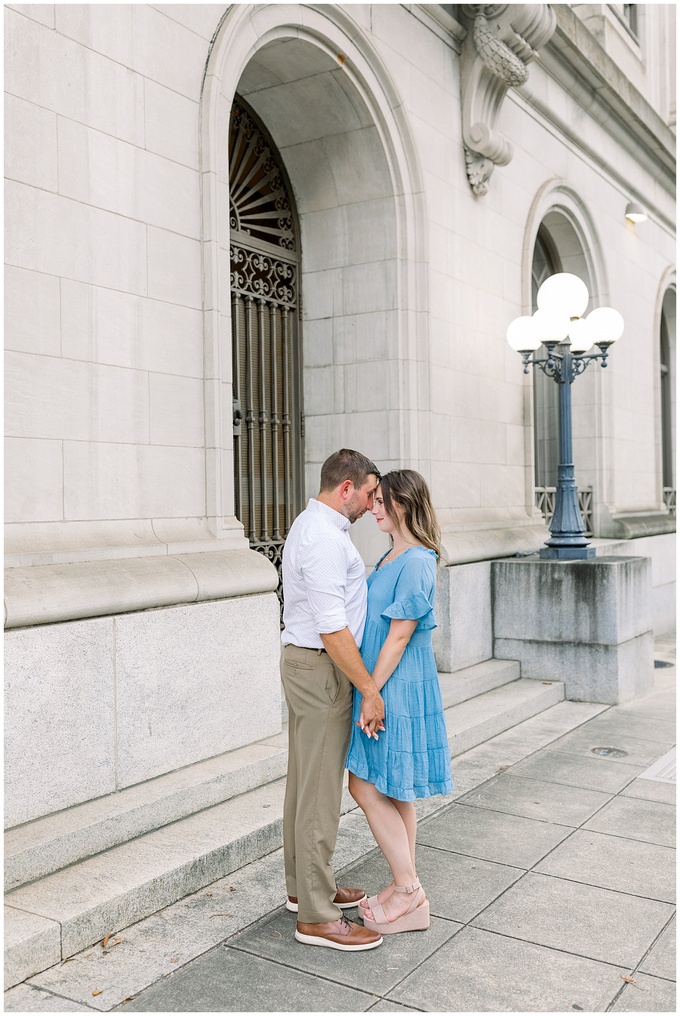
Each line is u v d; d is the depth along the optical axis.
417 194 6.65
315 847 3.07
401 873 3.20
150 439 4.28
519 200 8.45
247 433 6.23
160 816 3.75
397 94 6.34
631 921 3.28
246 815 3.91
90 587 3.69
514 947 3.09
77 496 3.90
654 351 12.52
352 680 3.02
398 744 3.09
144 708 3.92
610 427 10.62
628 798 4.64
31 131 3.70
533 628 7.02
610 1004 2.72
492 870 3.74
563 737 5.84
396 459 6.50
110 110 4.09
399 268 6.52
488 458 7.70
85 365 3.94
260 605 4.60
